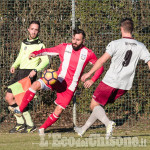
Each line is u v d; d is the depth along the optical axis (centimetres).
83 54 2005
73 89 2023
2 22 2778
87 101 2702
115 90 1714
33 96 1978
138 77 2720
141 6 2786
